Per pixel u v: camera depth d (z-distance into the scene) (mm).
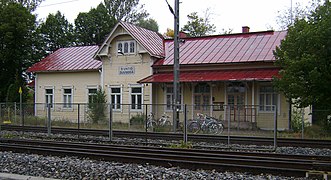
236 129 23375
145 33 35562
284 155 14680
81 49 42031
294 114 26953
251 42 32219
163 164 13086
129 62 34281
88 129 24359
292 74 22859
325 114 22328
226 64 30109
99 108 24688
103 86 35562
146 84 33156
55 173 11914
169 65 32156
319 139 20688
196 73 30922
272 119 22891
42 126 26812
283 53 24438
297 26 24062
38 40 47938
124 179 10984
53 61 40438
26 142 19688
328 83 21984
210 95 30969
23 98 42875
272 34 32719
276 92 27719
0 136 23297
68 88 38094
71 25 63656
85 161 13703
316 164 12117
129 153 15016
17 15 44969
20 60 46188
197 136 21562
